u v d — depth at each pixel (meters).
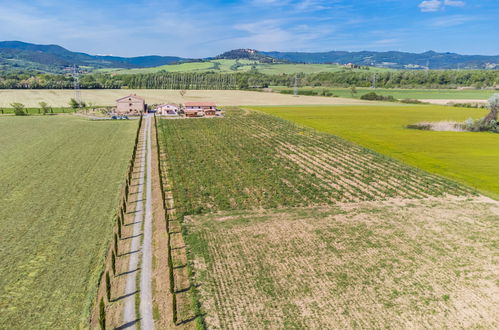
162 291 26.20
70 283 26.81
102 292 25.84
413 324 23.34
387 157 66.94
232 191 47.94
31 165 56.53
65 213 38.91
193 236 34.81
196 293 26.08
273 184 50.88
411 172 57.78
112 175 52.75
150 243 33.12
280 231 36.47
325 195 47.41
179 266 29.56
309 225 38.06
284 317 23.69
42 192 44.91
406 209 43.16
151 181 51.06
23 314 23.52
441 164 63.06
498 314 24.55
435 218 40.56
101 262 29.56
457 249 33.44
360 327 22.94
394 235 36.06
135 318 23.44
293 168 59.16
